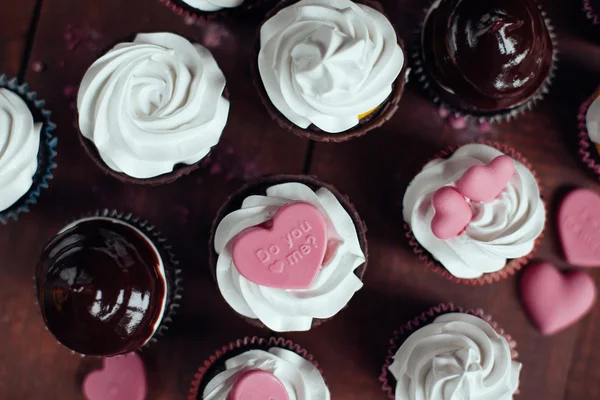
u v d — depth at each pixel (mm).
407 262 509
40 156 493
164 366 503
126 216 501
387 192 510
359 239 473
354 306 507
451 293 509
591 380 511
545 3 515
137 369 502
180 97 465
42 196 503
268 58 468
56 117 506
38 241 503
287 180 476
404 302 508
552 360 511
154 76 466
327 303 458
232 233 456
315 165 510
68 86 507
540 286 510
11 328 500
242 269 440
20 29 506
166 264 493
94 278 450
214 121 472
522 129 515
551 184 515
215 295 503
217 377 468
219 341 502
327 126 475
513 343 511
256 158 509
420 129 513
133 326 461
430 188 482
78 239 459
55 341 501
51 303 451
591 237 512
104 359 502
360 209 510
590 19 515
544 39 475
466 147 490
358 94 460
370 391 506
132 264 463
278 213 440
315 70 450
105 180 505
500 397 468
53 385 502
